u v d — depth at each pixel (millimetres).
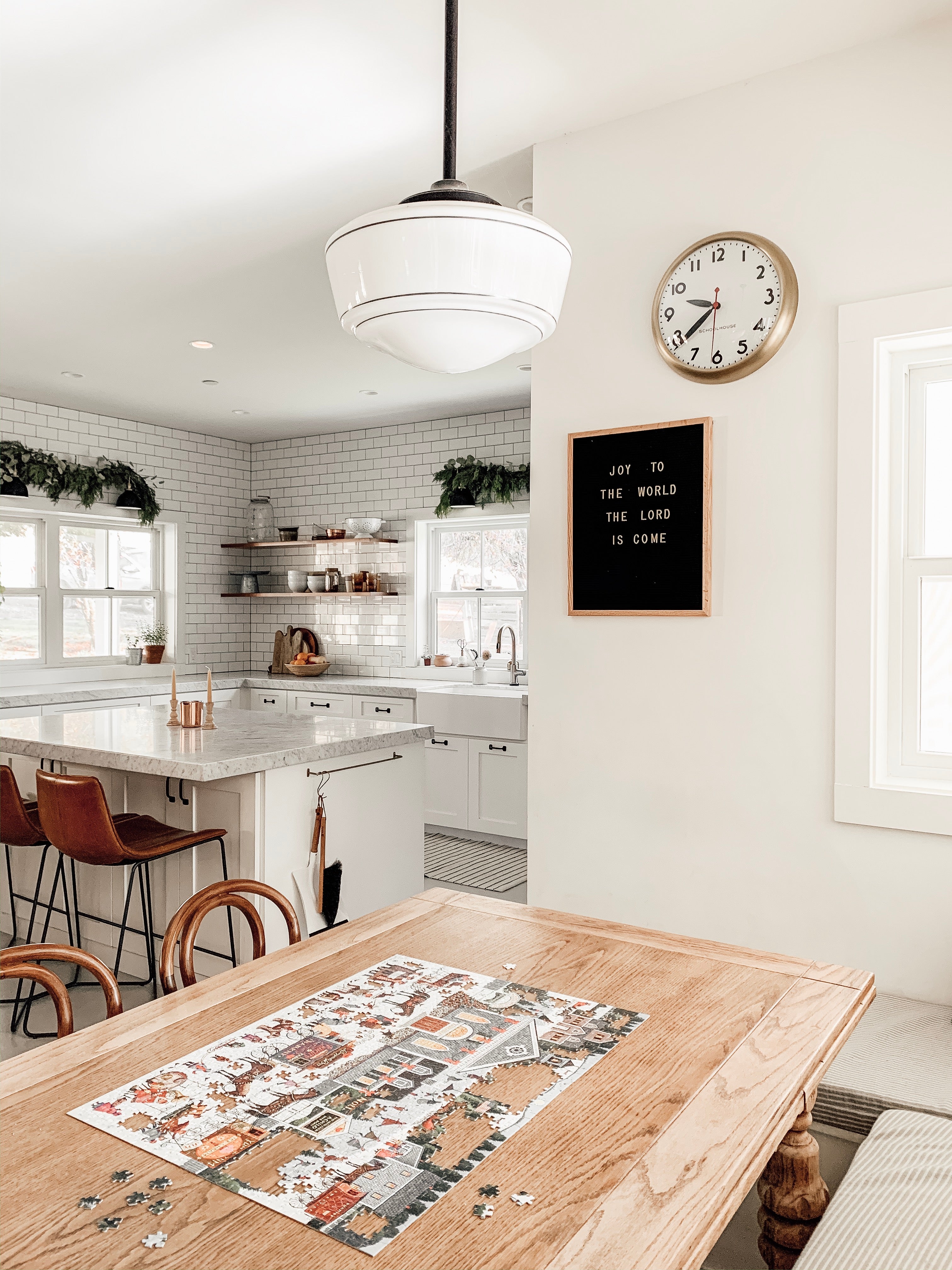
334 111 2676
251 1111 1186
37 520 6312
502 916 2008
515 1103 1206
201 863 3289
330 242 1276
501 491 6078
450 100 1353
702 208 2654
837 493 2436
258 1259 909
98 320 4438
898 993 2395
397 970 1683
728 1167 1065
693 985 1622
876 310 2367
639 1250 923
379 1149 1098
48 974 1586
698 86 2609
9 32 2283
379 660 6992
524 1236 943
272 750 3191
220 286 4008
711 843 2658
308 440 7340
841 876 2463
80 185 3104
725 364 2561
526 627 6434
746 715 2594
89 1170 1057
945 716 2422
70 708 5691
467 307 1200
